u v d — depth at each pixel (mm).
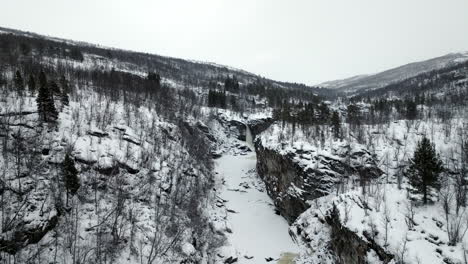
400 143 80500
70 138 62500
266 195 88875
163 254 45906
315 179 68562
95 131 68375
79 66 141250
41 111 62250
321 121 101062
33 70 104125
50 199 47156
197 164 91000
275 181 83500
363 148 72875
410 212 46094
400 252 37969
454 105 130250
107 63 181125
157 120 95000
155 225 51344
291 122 102375
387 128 92250
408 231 41656
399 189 54688
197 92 173750
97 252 41656
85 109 80188
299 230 64188
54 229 43594
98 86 110500
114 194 55281
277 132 98250
